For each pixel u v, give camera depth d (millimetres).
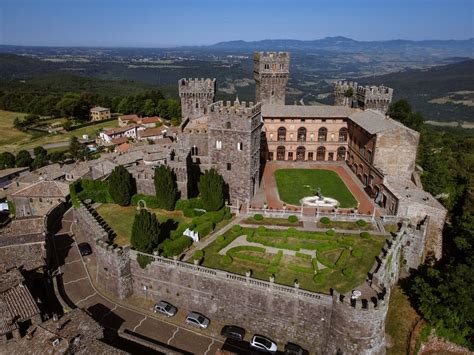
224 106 80812
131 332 54750
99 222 75000
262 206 81000
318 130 111062
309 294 50562
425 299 57375
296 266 58406
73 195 82750
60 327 48188
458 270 57094
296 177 100062
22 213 93250
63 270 68000
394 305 61844
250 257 60594
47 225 79125
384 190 81062
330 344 50531
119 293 61312
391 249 61312
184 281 58156
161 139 151375
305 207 80562
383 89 109062
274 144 112438
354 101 118562
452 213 92812
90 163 111375
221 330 55156
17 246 64188
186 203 78562
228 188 82938
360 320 47094
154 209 80500
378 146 86500
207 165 86375
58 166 114625
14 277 57000
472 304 53969
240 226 70625
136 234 59875
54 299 61406
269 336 54719
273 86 115562
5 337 48188
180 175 80188
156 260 59438
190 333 54969
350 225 71625
